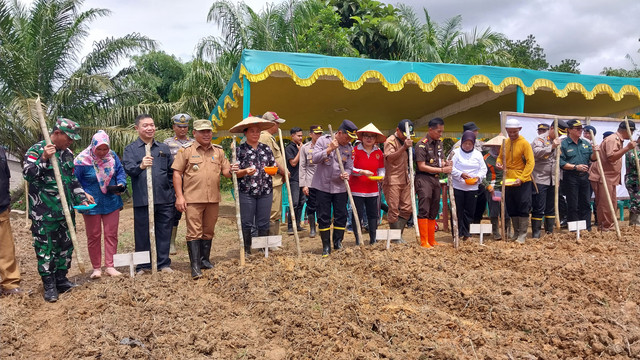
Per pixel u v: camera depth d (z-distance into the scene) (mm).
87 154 5086
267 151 5891
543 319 3834
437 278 4766
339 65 8234
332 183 5953
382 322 3809
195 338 3727
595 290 4617
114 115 17781
